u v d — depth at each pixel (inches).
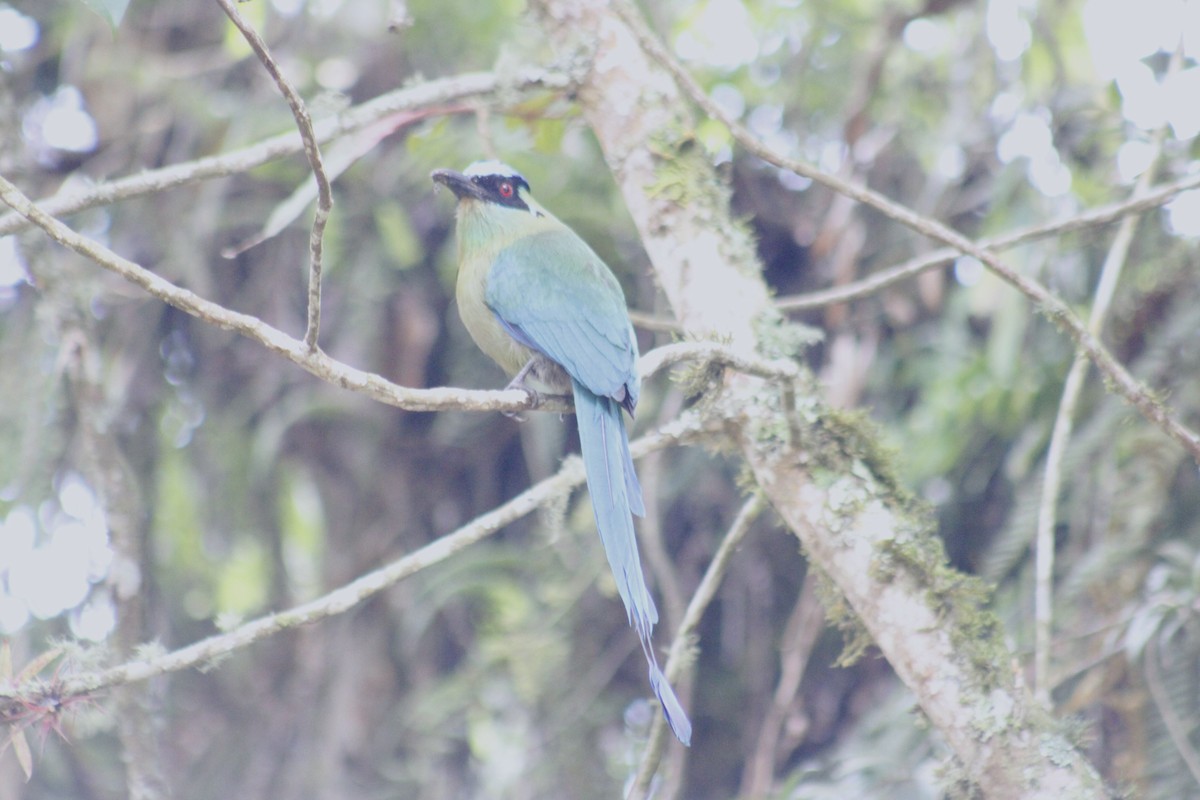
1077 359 329.4
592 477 291.9
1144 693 345.1
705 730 473.4
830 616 290.5
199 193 464.1
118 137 470.6
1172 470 375.9
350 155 311.1
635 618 271.6
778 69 492.4
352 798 467.5
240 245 477.1
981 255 288.0
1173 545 364.2
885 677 463.5
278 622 258.7
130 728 316.5
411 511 490.0
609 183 462.9
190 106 469.4
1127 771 337.7
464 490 495.8
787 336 284.2
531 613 449.7
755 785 389.7
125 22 476.1
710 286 290.4
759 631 466.6
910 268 320.8
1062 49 482.6
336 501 487.8
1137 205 306.7
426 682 481.7
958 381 416.8
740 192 477.7
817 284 474.6
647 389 459.8
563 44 317.4
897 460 278.8
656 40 308.0
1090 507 398.3
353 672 483.2
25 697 242.8
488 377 474.9
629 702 460.1
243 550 498.0
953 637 256.2
